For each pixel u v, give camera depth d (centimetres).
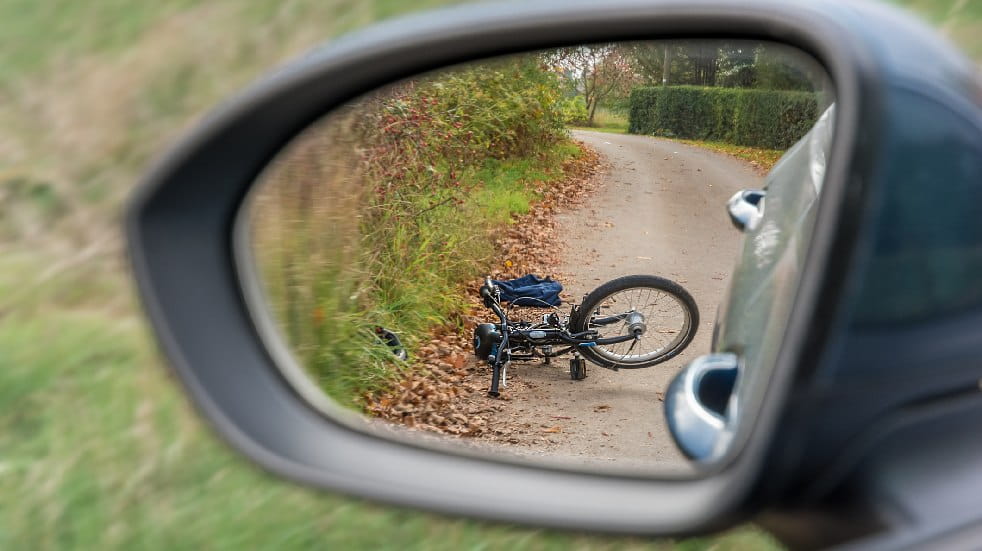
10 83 786
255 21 835
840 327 102
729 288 181
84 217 586
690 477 122
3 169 652
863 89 105
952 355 106
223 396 140
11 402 376
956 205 106
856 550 106
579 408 205
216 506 310
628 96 202
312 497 309
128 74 779
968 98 111
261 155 140
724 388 148
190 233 140
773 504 108
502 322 286
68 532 310
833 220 102
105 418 359
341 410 154
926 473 104
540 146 302
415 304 432
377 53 132
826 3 119
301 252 309
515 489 132
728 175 182
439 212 450
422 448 143
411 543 290
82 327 439
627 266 218
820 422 103
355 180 401
